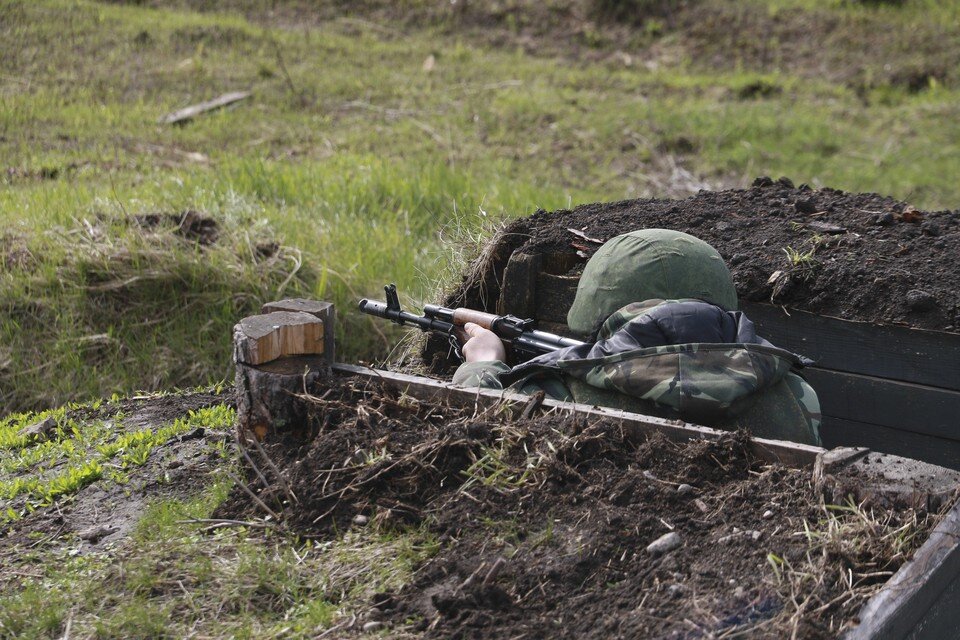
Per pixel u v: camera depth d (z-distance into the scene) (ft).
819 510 19.99
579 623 18.28
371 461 23.39
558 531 20.84
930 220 37.73
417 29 138.21
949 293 32.14
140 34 118.42
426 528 21.80
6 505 28.37
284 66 114.21
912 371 32.04
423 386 25.99
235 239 54.70
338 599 20.18
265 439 26.22
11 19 116.26
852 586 17.99
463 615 18.83
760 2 144.66
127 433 33.71
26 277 50.88
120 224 55.52
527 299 37.22
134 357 49.03
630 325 25.88
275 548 22.09
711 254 27.84
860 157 99.96
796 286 34.37
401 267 55.98
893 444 32.71
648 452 22.57
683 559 19.51
